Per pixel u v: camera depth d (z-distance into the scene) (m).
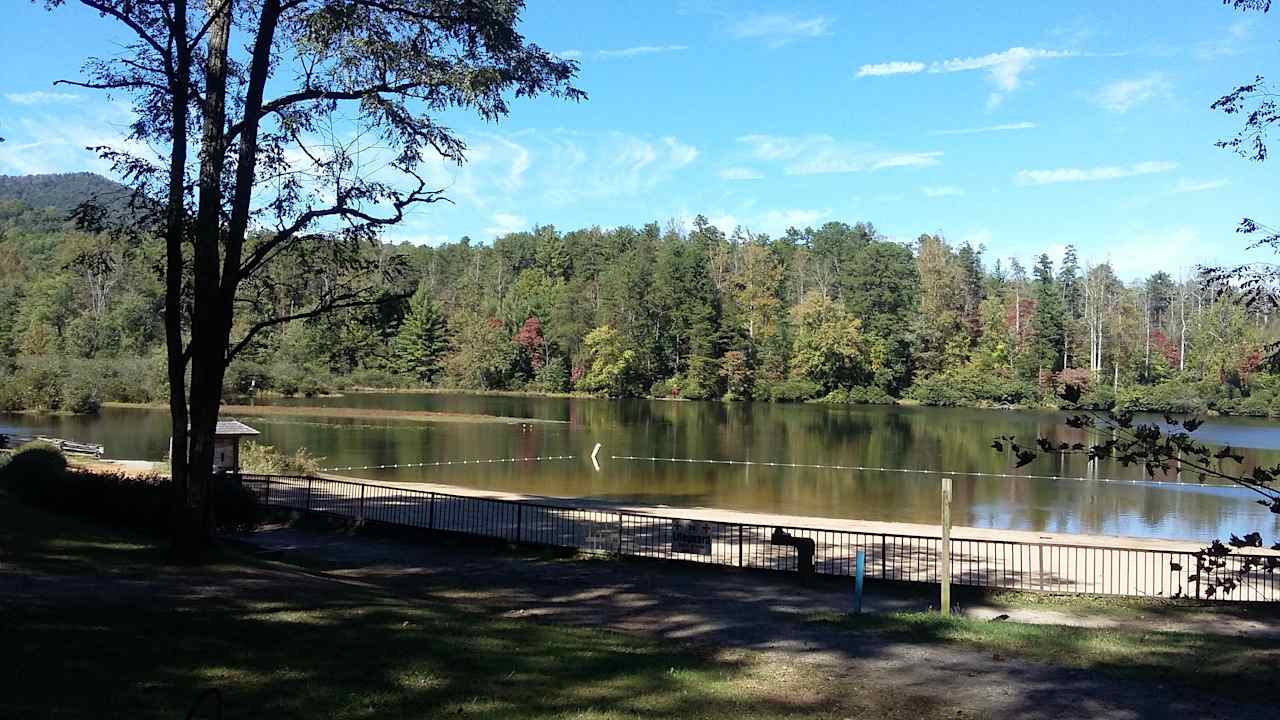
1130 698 9.16
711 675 9.69
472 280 141.12
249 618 10.47
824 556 20.17
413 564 17.88
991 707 8.86
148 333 87.62
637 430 67.38
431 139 16.12
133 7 14.41
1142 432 6.13
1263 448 52.25
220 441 29.80
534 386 114.44
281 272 17.86
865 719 8.39
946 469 46.12
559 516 24.98
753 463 47.94
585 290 117.38
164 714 6.86
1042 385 95.56
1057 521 30.78
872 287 106.56
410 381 114.62
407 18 15.94
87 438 52.78
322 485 30.38
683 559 18.44
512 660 9.57
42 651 8.11
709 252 128.00
